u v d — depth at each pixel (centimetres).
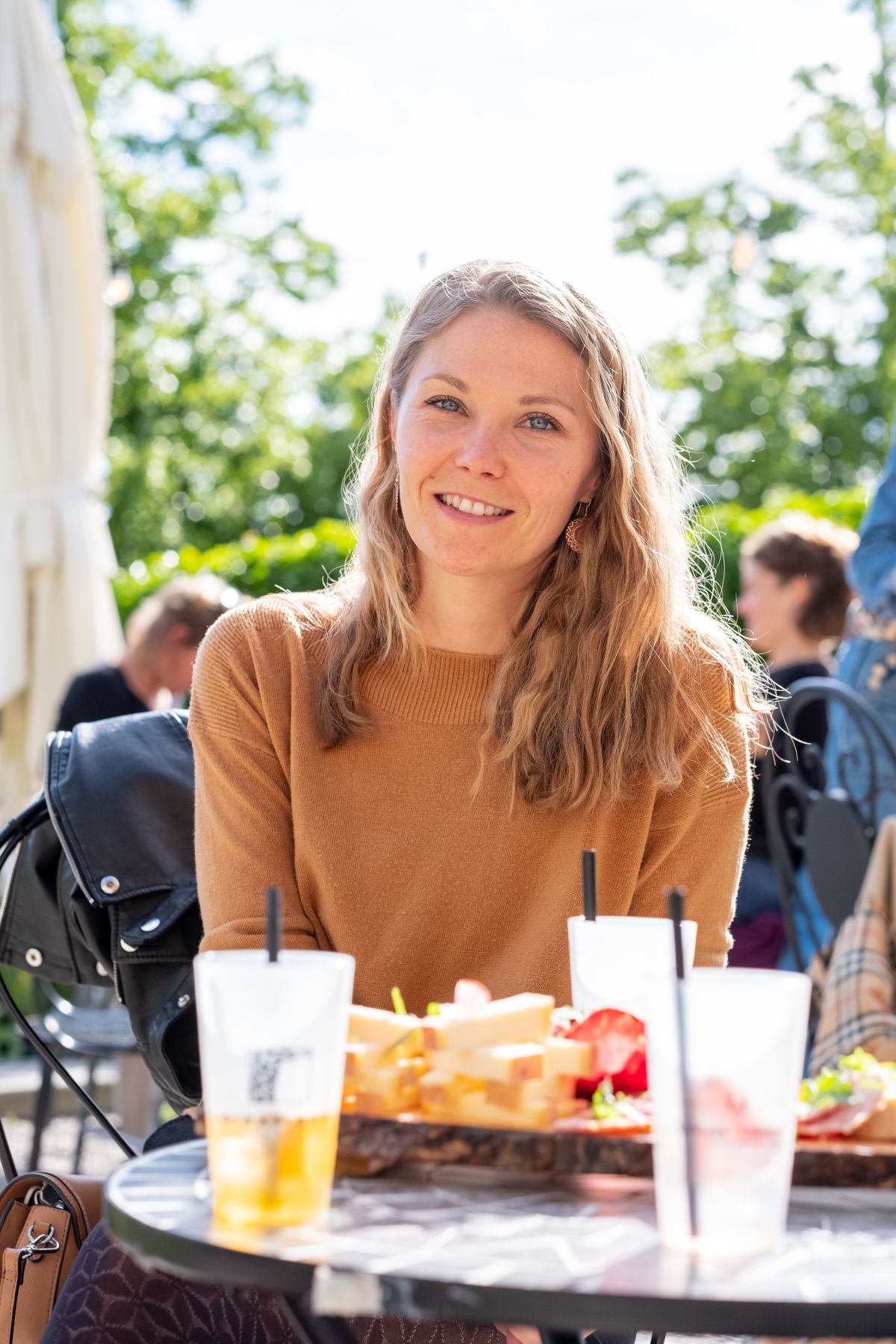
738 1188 98
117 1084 436
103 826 198
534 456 186
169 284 1938
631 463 194
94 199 527
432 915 185
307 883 189
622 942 135
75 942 207
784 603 465
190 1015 194
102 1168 413
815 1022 324
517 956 185
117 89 1923
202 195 1959
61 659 512
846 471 2081
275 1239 99
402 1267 93
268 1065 101
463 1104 117
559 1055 121
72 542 511
